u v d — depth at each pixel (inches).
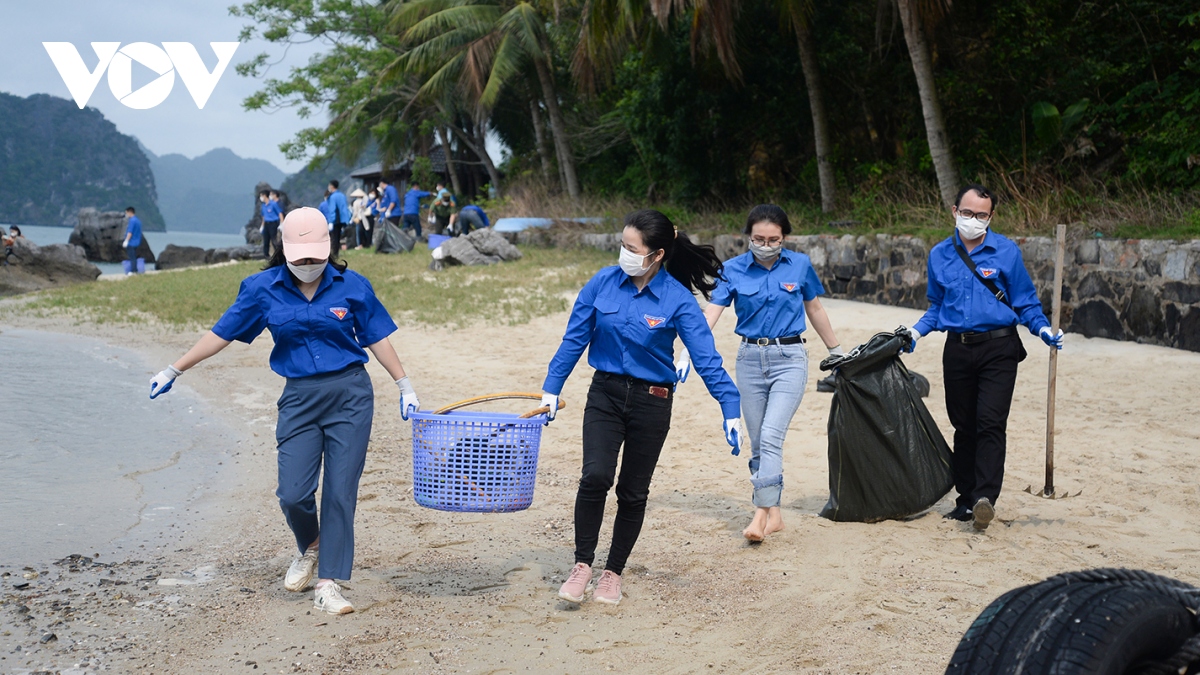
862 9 705.6
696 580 185.8
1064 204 507.5
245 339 173.2
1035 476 251.1
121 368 455.8
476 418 163.2
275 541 214.8
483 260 783.7
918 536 208.7
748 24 741.9
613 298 168.2
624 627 163.2
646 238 163.6
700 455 290.7
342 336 170.6
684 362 176.7
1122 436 285.9
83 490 254.5
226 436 321.4
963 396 215.6
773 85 768.3
